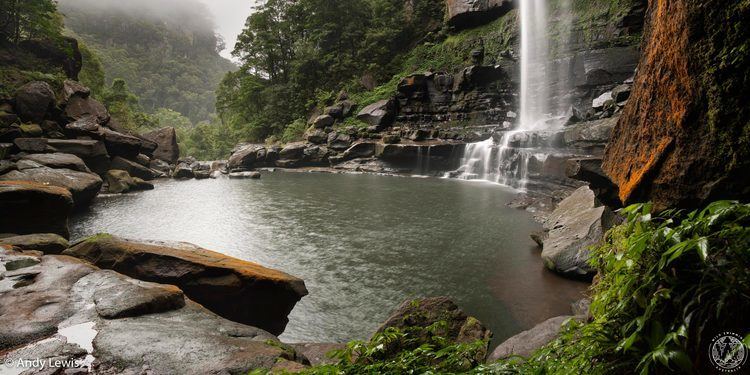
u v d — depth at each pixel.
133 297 4.37
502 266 8.66
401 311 4.65
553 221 10.16
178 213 15.00
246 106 51.62
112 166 23.53
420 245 10.41
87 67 46.47
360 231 11.99
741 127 2.68
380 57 43.50
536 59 32.56
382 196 18.66
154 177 27.30
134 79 175.62
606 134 15.59
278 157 35.56
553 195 15.23
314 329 6.10
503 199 17.20
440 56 39.81
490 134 29.14
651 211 3.44
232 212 15.14
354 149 32.62
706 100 2.84
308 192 20.27
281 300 5.69
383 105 35.03
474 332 4.29
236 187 22.56
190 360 3.33
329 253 9.84
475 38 37.81
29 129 19.80
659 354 1.78
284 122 46.03
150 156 30.25
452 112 33.81
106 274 5.10
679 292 2.13
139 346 3.49
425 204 16.33
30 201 10.09
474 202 16.62
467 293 7.30
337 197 18.53
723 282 1.88
